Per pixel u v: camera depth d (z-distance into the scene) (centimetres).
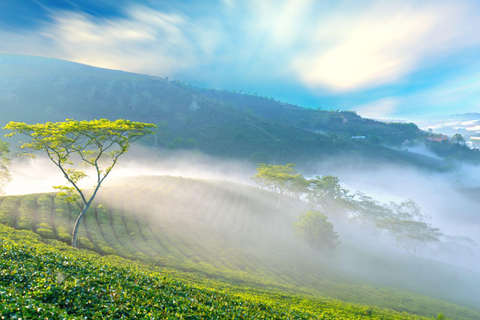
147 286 1939
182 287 2189
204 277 3994
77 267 2031
